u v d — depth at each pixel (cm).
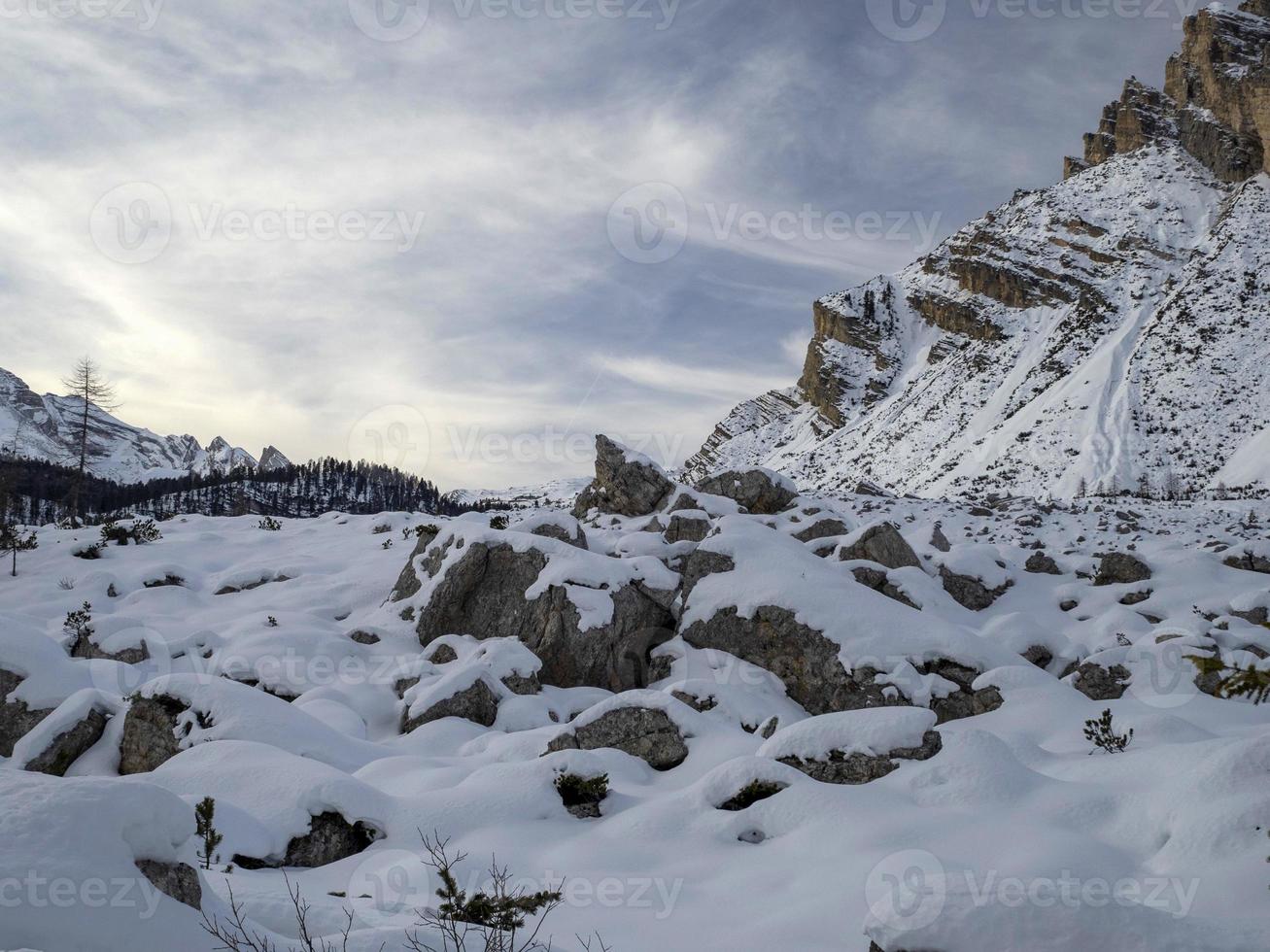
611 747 1281
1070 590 2169
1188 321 10788
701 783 1017
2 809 496
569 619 1848
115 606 2277
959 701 1515
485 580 1981
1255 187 13850
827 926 696
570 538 2134
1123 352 11388
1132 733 1256
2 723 1355
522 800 1012
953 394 14188
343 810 945
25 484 7812
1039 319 15450
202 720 1216
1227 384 9244
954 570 2195
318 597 2284
